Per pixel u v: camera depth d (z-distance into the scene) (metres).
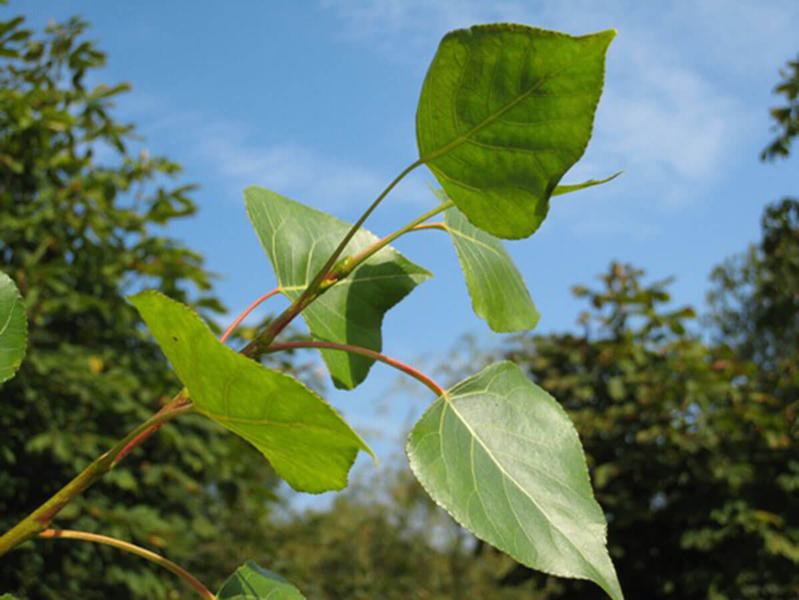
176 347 0.79
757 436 5.57
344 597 9.03
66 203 5.13
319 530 9.78
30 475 4.71
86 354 4.90
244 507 6.14
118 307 5.19
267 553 6.33
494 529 0.94
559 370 6.27
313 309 1.29
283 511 9.35
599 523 0.99
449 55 0.90
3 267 4.66
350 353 1.30
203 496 5.97
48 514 0.88
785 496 5.30
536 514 0.97
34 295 4.55
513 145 0.92
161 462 5.10
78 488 0.89
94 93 5.31
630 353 5.88
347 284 1.33
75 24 5.21
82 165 5.23
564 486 1.01
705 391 5.61
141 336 5.43
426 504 11.26
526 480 1.00
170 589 4.99
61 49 5.23
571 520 0.98
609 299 6.21
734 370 5.85
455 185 0.97
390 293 1.35
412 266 1.38
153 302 0.76
